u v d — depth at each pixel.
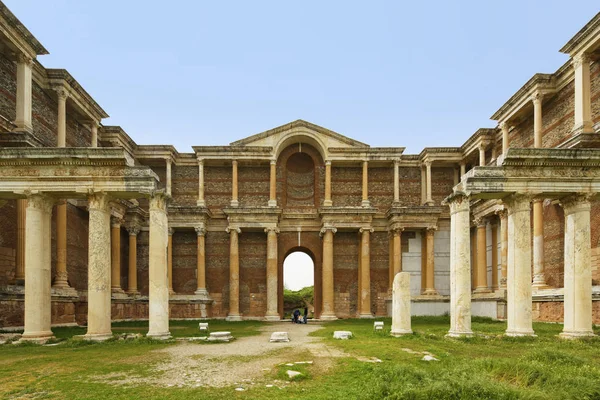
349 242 47.84
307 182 50.00
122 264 44.19
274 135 46.44
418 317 40.25
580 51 29.28
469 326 21.94
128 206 41.44
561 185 21.89
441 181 49.22
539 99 33.44
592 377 13.11
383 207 48.72
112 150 21.28
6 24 25.19
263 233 47.72
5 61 27.41
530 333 21.44
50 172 21.55
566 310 22.23
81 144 37.62
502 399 11.00
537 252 32.94
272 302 43.12
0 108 26.77
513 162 21.83
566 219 22.73
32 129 28.12
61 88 31.50
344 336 21.52
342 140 47.00
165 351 17.88
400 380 12.32
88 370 14.29
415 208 44.78
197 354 17.09
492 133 42.09
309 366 14.59
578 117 29.27
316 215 46.28
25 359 16.22
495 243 41.75
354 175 49.16
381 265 47.66
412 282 46.78
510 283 22.25
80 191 21.52
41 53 29.28
